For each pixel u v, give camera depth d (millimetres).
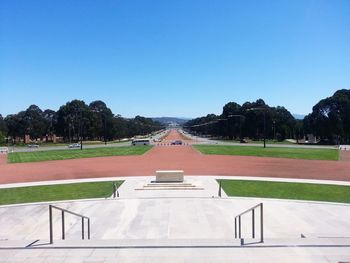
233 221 17078
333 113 110500
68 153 66875
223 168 39281
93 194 24297
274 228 15891
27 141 151625
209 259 8688
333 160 48500
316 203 20578
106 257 8875
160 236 15031
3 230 16203
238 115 140250
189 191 24781
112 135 151625
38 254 9117
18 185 28656
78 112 146750
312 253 8969
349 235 14312
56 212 19188
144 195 23391
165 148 77812
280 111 139000
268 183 28375
